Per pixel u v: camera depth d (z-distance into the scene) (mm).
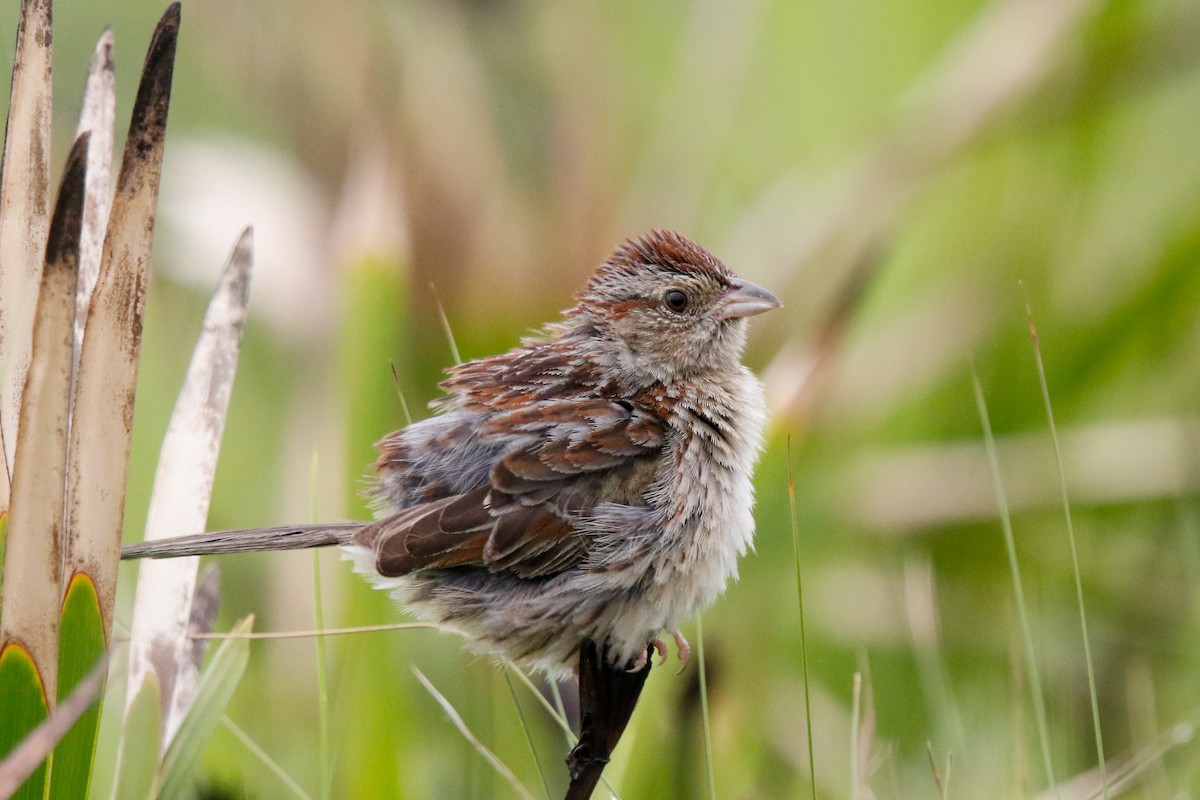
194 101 12570
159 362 11273
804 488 10523
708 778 6719
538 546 7277
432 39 11570
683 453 7617
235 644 6527
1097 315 11523
